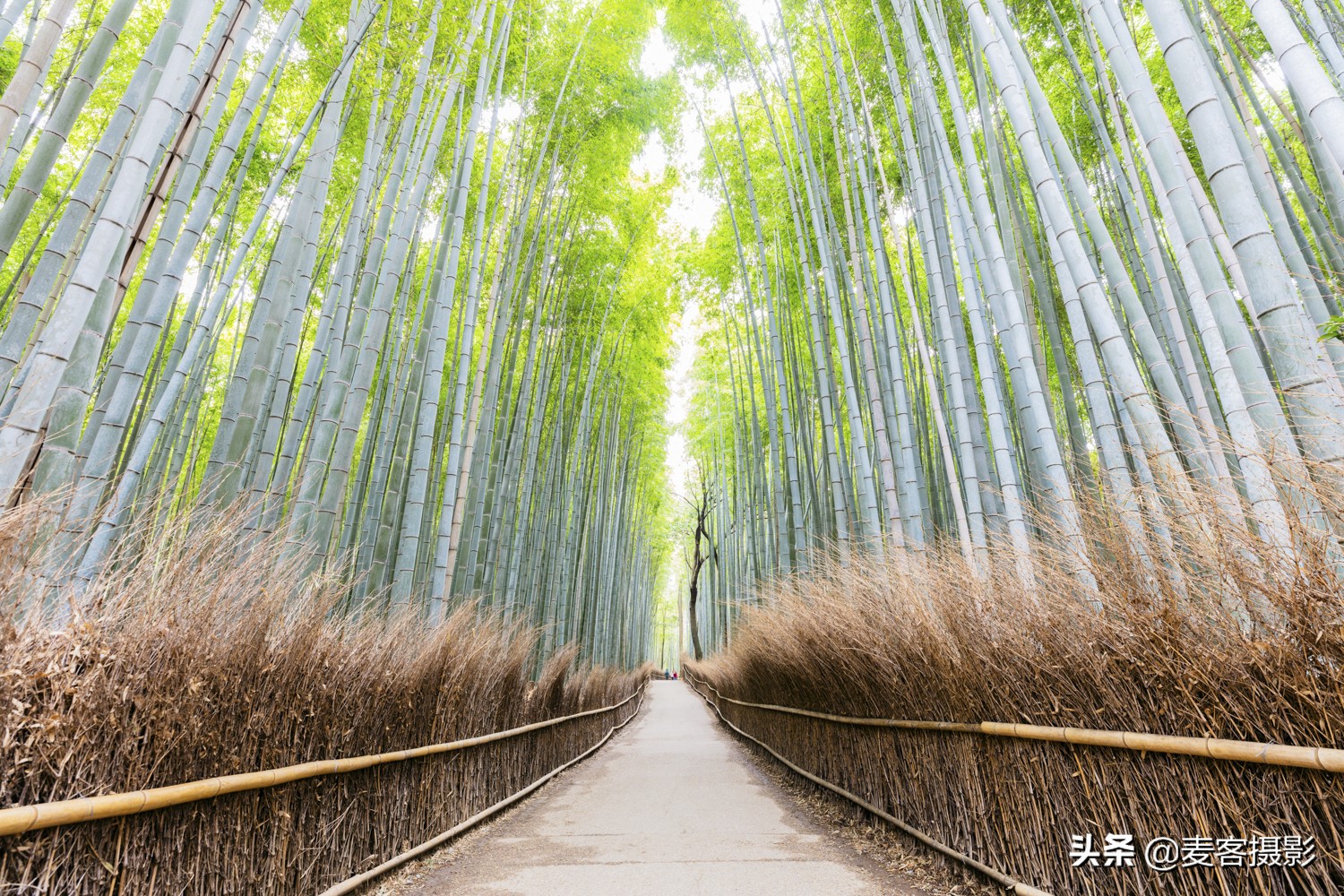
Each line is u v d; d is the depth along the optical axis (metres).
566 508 8.15
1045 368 3.89
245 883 1.69
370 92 4.17
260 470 3.38
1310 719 1.21
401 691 2.66
